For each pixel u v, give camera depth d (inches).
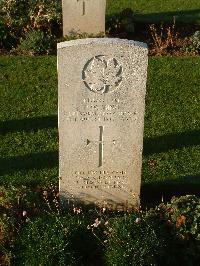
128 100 106.0
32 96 153.0
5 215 106.0
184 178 124.5
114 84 104.3
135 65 102.7
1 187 115.2
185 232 103.0
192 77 162.2
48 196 118.6
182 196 111.9
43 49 172.7
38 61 168.1
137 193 117.0
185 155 131.9
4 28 175.6
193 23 195.0
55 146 134.3
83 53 101.1
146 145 134.8
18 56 171.0
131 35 186.2
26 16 180.7
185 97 153.3
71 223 105.5
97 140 110.2
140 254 98.7
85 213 115.0
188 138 137.6
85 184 115.5
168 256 102.5
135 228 102.4
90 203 118.3
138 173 114.5
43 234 102.3
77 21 175.5
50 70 163.9
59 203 117.3
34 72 163.0
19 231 104.4
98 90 104.7
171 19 197.3
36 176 124.9
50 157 130.8
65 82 103.5
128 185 116.1
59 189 115.7
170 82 159.8
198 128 141.2
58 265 98.7
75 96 105.0
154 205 119.4
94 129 109.0
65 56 101.1
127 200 118.0
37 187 121.0
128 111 107.3
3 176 125.0
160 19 197.2
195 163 129.3
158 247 100.5
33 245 100.9
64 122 107.7
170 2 214.2
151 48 178.2
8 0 180.7
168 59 171.0
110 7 208.4
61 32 183.9
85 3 171.9
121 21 186.4
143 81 104.3
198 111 147.7
